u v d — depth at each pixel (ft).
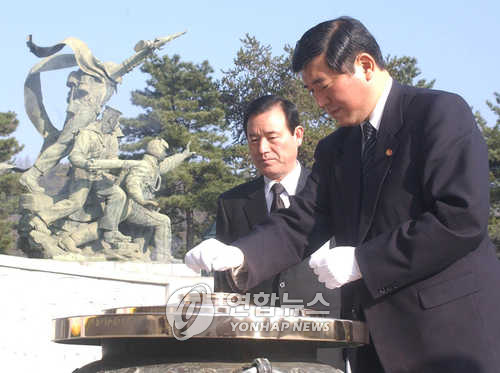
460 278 6.18
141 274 32.30
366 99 6.81
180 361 4.71
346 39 6.57
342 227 7.20
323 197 7.54
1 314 28.68
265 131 11.89
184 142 89.25
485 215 6.11
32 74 48.06
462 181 6.13
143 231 49.98
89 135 47.01
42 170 46.42
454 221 6.01
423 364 6.07
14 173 83.20
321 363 5.18
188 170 88.94
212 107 99.40
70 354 29.30
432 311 6.11
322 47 6.59
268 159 11.90
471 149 6.27
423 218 6.13
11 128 87.76
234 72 103.96
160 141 49.93
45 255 44.01
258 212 12.09
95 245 46.91
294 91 98.58
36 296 29.71
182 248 99.66
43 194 46.26
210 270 6.15
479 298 6.18
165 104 92.79
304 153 89.66
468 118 6.51
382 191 6.72
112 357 5.10
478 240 6.08
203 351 4.80
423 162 6.47
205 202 87.15
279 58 103.35
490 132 84.43
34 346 28.86
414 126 6.65
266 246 6.80
